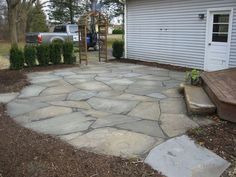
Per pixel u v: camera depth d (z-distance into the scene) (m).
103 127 4.58
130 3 13.19
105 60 13.52
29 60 11.32
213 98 5.21
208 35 9.77
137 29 13.07
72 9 27.09
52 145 3.86
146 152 3.67
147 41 12.61
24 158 3.47
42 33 16.62
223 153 3.61
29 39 17.25
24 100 6.47
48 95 6.89
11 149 3.73
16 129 4.55
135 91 7.13
